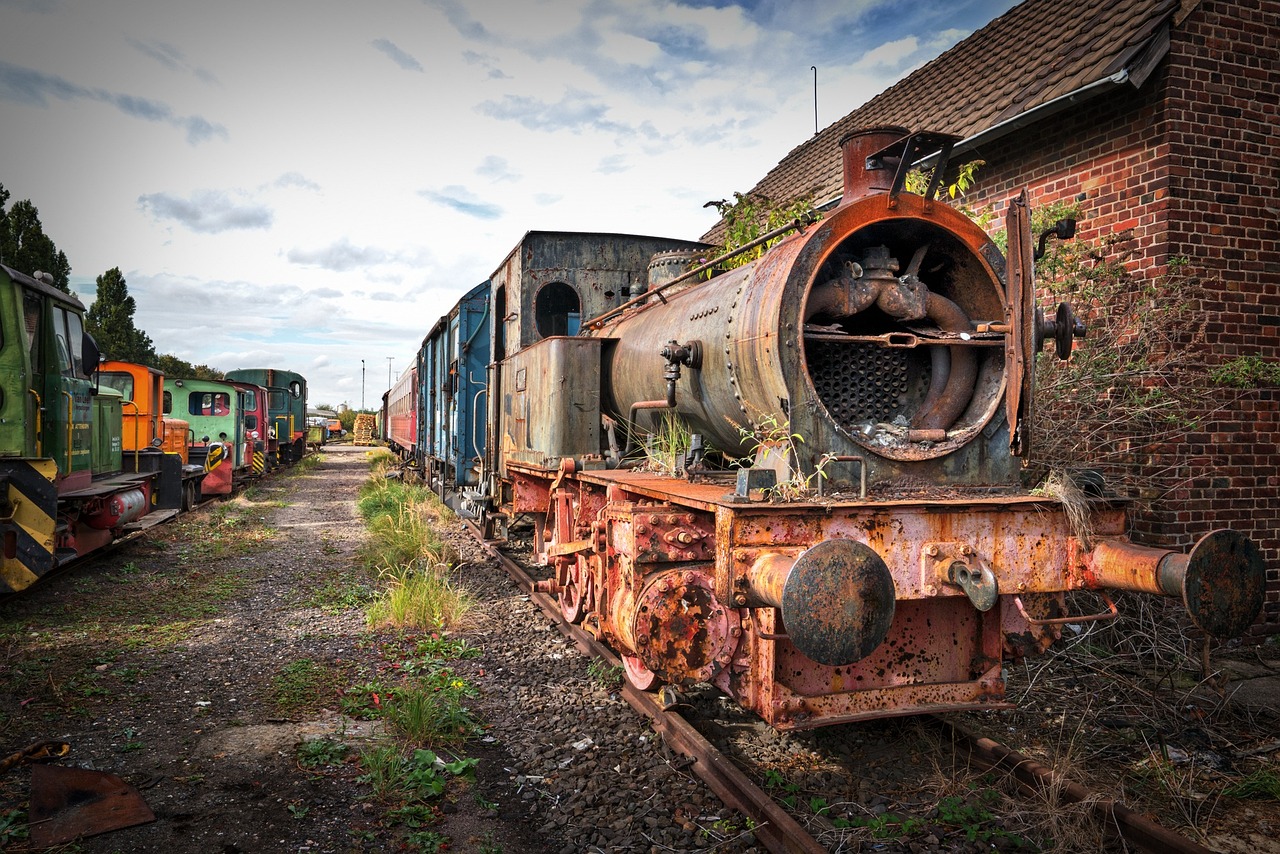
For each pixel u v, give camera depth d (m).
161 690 4.64
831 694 3.41
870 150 3.97
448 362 12.55
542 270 7.81
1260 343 5.66
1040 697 4.49
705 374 4.30
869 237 3.78
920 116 8.60
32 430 6.69
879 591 2.84
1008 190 6.77
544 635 5.78
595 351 5.76
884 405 3.93
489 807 3.26
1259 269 5.66
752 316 3.70
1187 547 5.40
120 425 9.70
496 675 4.95
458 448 11.04
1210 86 5.53
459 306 11.02
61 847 2.90
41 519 6.48
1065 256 6.02
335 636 5.82
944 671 3.70
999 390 3.75
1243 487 5.58
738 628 3.49
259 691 4.65
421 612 6.08
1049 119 6.35
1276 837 3.10
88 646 5.48
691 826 3.03
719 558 3.15
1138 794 3.41
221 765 3.64
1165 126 5.42
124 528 9.28
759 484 3.32
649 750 3.74
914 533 3.27
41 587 7.33
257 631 5.95
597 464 5.33
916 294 3.73
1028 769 3.33
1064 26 7.18
